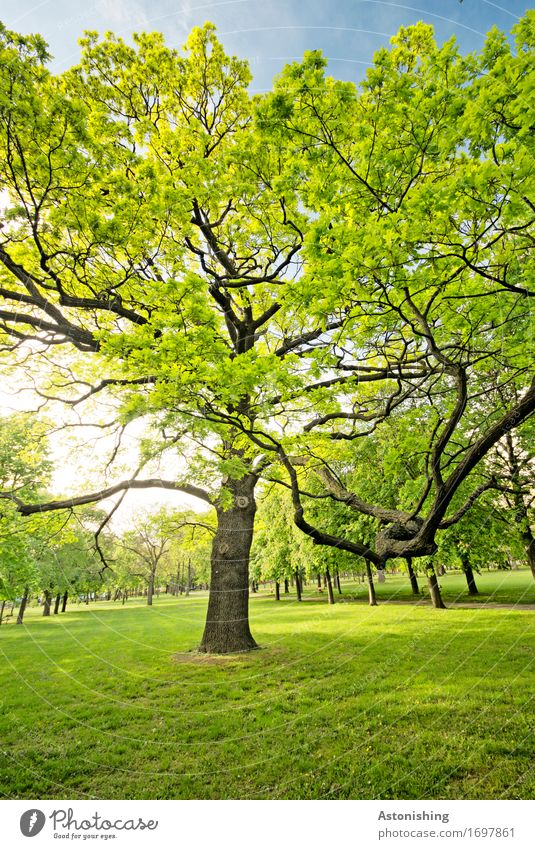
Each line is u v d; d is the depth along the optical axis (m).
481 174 2.54
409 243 2.89
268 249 7.19
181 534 10.68
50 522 8.17
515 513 11.16
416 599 19.19
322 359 4.16
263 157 5.23
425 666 7.24
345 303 3.37
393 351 5.36
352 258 2.83
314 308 3.39
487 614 12.14
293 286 3.30
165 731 5.32
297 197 5.10
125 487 7.92
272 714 5.65
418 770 3.99
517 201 2.61
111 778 4.25
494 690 5.84
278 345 8.75
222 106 8.09
